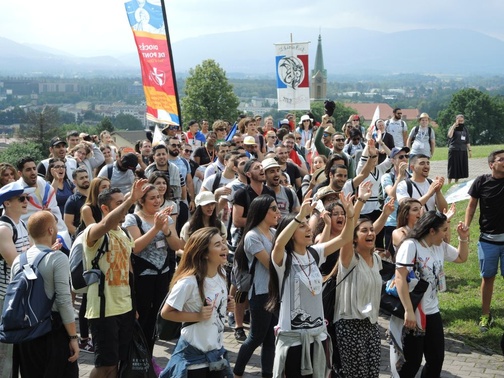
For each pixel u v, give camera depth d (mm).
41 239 6348
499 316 9594
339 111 127312
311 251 6457
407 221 8039
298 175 11789
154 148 11125
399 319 7047
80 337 8617
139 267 7633
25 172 9094
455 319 9492
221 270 6133
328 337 6387
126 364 6758
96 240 6586
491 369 8055
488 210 9133
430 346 6996
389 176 10383
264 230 7121
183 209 11094
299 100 17641
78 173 9695
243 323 9555
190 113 80688
